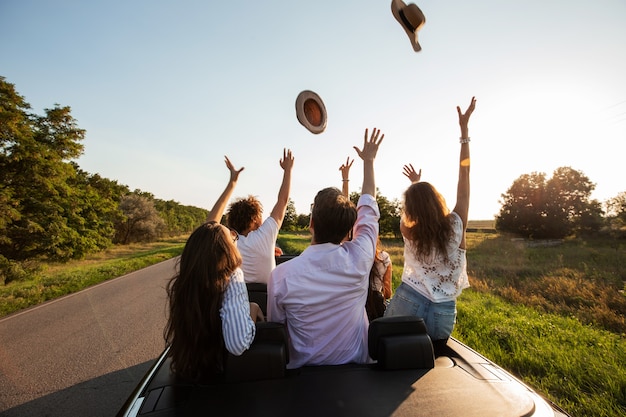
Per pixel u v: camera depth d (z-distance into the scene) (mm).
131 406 1596
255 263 2613
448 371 1688
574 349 4387
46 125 27578
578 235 43688
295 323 1752
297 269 1722
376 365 1712
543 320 5883
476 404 1414
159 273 15836
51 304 9352
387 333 1703
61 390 4023
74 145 28188
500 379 1701
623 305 7152
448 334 2176
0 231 21938
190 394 1539
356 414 1314
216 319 1618
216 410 1377
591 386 3438
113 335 6234
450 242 2078
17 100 24750
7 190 22328
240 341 1521
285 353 1595
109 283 13141
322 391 1460
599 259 16531
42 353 5367
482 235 50125
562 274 11844
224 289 1631
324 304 1716
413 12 1902
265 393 1454
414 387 1503
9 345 5832
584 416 2912
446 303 2137
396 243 32062
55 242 24781
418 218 2086
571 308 7195
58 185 26219
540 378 3676
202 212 144875
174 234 88438
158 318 7414
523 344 4574
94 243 32562
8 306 9008
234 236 2709
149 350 5406
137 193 95750
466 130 2297
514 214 47656
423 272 2154
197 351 1631
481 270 13391
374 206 1976
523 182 47969
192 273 1630
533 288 9414
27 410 3561
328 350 1761
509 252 22016
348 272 1713
